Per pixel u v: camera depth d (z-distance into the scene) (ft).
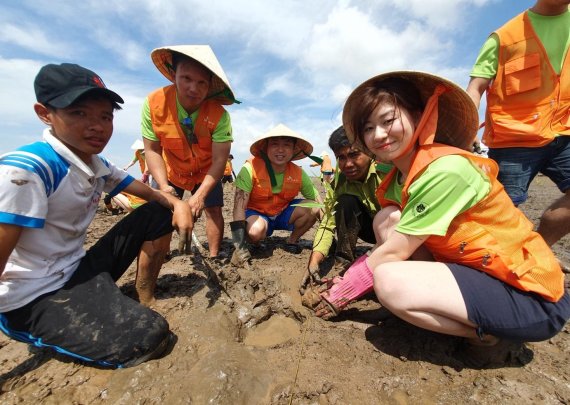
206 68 7.91
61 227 5.56
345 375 5.16
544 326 4.75
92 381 5.21
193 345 5.90
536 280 4.75
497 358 5.41
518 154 7.61
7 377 5.38
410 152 5.35
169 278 8.66
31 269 5.29
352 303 7.50
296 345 6.00
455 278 4.86
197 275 8.89
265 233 11.18
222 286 7.80
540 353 5.72
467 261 5.03
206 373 5.02
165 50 8.20
